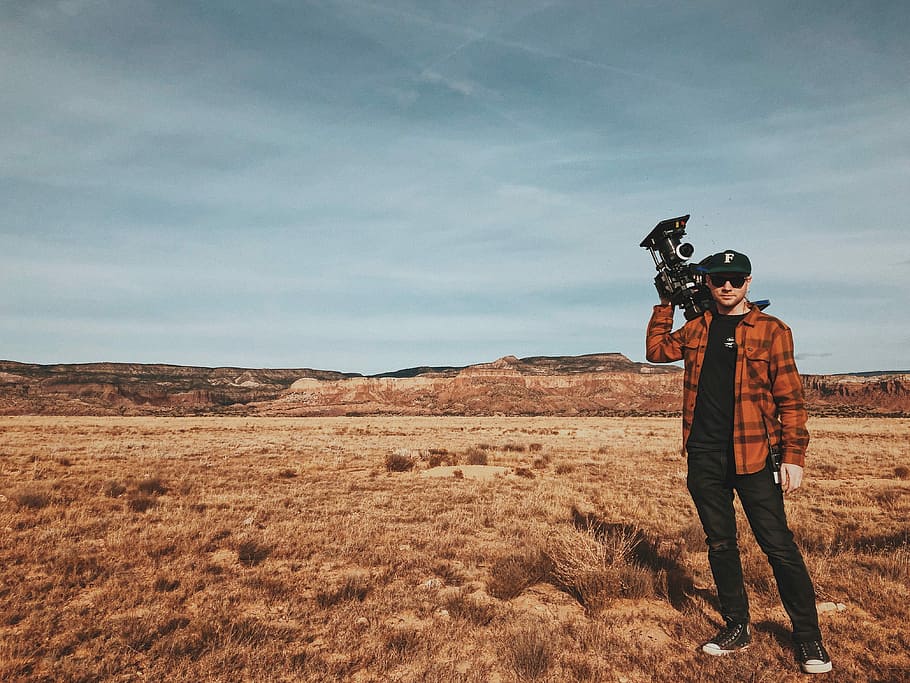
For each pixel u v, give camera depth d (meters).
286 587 5.99
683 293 4.52
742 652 4.14
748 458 4.02
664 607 5.27
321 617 5.05
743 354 4.11
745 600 4.29
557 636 4.39
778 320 4.13
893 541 8.05
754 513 4.08
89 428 66.38
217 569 6.81
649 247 4.75
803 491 15.32
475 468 20.92
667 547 7.82
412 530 9.27
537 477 18.83
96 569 6.60
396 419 146.50
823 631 4.56
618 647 4.27
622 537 6.73
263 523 9.98
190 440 43.31
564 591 5.86
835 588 5.75
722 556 4.27
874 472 21.81
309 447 35.59
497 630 4.68
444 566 6.83
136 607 5.44
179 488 14.98
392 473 20.16
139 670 4.01
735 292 4.14
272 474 19.11
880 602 5.23
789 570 3.92
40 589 5.93
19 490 12.67
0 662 4.07
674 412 194.75
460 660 4.11
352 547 7.94
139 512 11.20
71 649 4.39
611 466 23.27
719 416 4.22
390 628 4.78
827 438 50.81
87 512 11.05
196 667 3.99
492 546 8.05
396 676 3.87
